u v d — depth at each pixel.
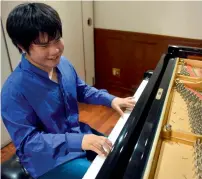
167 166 0.60
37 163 0.83
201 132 0.75
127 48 2.28
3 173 0.86
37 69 0.83
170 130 0.70
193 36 1.93
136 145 0.58
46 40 0.72
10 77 0.84
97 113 2.21
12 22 0.69
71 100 1.00
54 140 0.79
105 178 0.50
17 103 0.79
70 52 2.15
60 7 1.87
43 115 0.86
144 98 0.79
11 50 1.56
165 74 1.00
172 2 1.88
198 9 1.81
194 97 0.95
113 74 2.51
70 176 0.89
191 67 1.16
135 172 0.51
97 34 2.38
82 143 0.77
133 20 2.12
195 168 0.60
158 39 2.08
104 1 2.18
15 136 0.80
